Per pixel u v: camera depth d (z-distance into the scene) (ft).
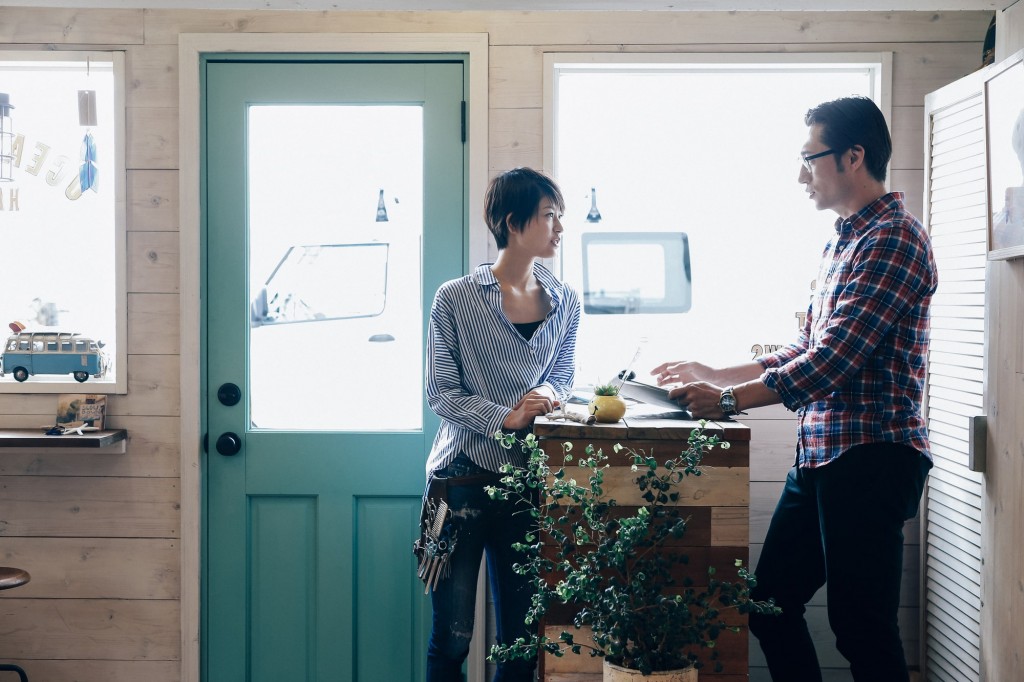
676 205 8.73
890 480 6.32
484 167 8.47
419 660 8.72
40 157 8.79
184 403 8.55
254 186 8.66
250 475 8.66
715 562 5.94
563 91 8.72
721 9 6.77
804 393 6.25
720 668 5.69
